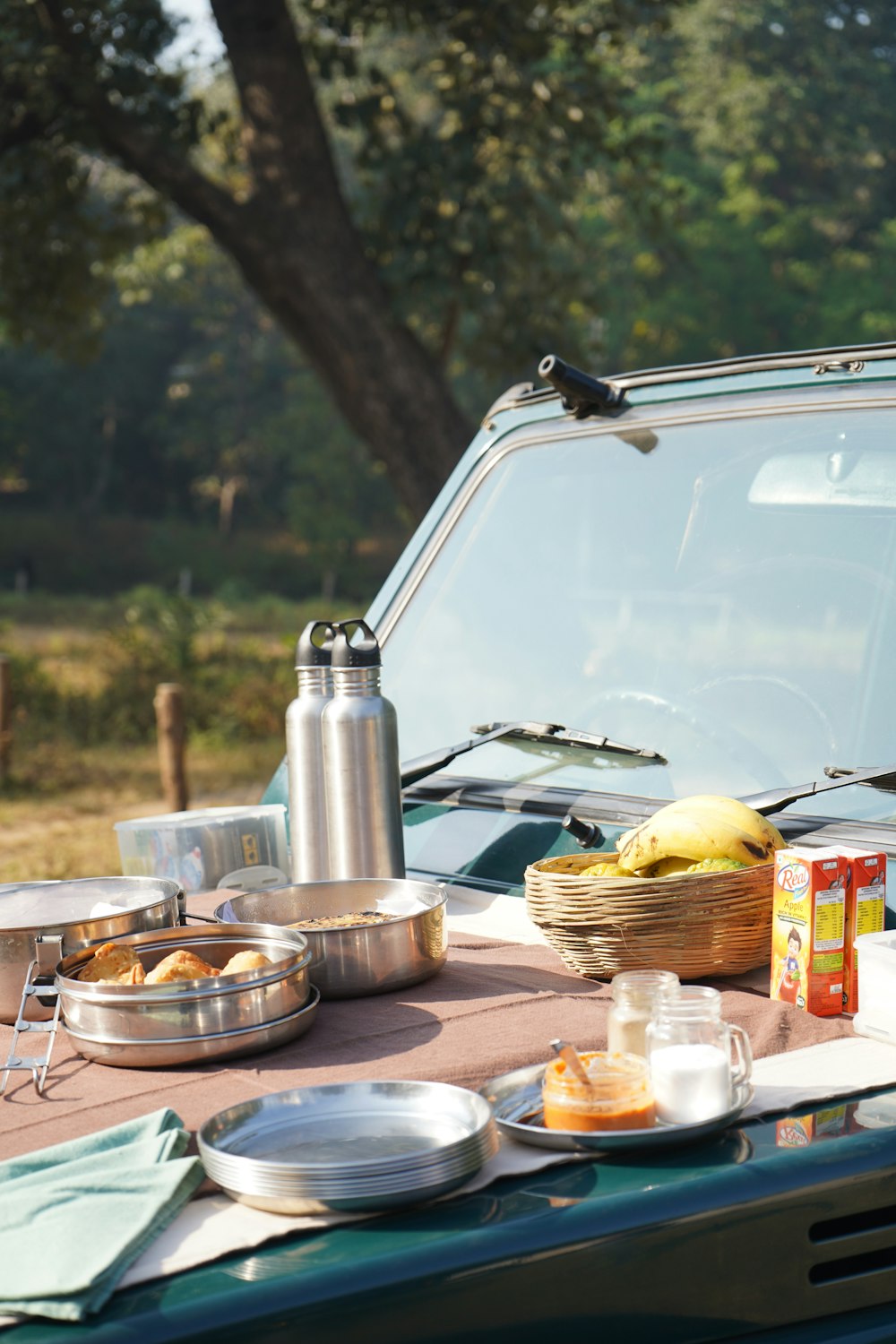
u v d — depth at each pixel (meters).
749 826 1.87
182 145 11.47
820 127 37.28
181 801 11.24
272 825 2.54
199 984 1.61
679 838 1.87
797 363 2.37
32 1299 1.13
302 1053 1.63
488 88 11.94
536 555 2.61
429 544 2.80
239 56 10.67
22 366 50.62
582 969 1.85
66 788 13.22
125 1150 1.35
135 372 54.19
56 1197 1.26
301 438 47.53
